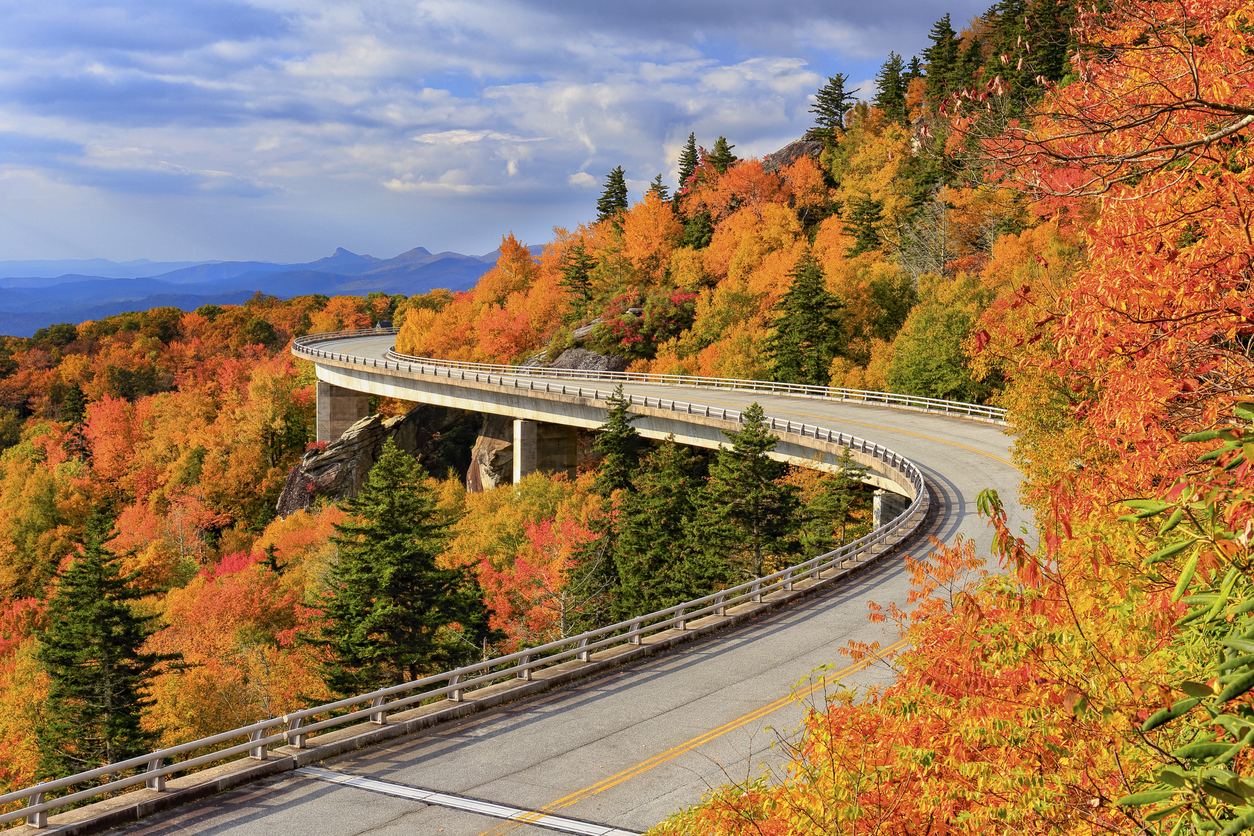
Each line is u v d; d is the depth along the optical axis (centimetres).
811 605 2333
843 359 6956
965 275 6575
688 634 2100
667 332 8694
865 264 8131
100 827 1229
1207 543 304
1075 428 1903
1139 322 571
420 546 3431
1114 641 544
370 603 3412
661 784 1330
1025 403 2164
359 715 1547
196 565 7481
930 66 10444
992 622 644
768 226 9831
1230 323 546
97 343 16462
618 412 5816
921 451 4319
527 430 6988
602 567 4453
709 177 12362
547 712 1675
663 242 10625
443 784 1363
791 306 7012
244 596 4938
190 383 13175
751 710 1622
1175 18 549
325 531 6506
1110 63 590
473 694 1723
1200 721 416
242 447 10012
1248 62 531
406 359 9381
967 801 605
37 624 6391
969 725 571
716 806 750
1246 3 512
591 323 9456
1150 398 575
